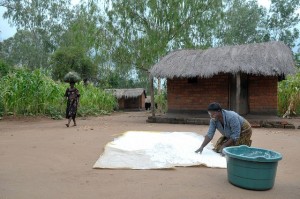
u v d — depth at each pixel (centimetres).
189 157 517
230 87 1220
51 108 1383
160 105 2009
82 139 736
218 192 365
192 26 1973
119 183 394
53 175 430
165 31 1925
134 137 705
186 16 1928
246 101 1205
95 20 1892
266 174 371
